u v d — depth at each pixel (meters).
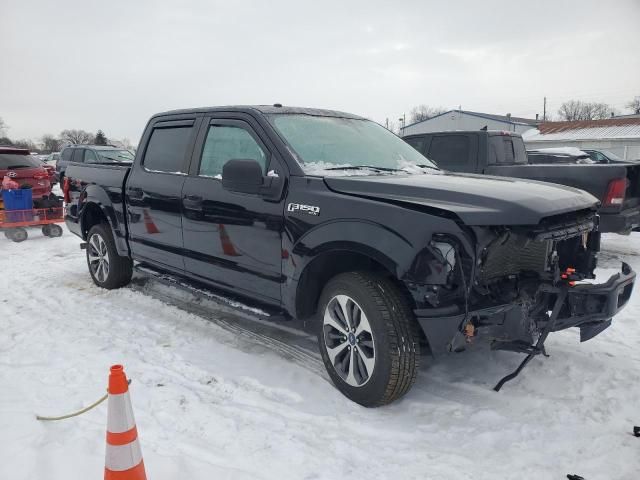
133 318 5.02
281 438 2.92
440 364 3.89
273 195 3.68
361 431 3.01
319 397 3.40
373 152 4.24
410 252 2.92
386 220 3.05
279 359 4.03
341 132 4.30
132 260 5.96
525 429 3.00
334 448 2.84
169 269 4.91
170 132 4.93
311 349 4.25
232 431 2.99
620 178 6.12
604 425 3.03
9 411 3.06
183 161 4.63
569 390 3.46
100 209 5.97
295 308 3.65
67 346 4.27
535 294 3.20
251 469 2.62
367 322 3.13
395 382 3.06
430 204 2.97
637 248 8.14
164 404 3.28
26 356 4.06
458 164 8.15
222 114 4.36
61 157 18.20
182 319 4.99
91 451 2.64
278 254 3.69
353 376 3.28
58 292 5.97
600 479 2.54
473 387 3.53
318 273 3.62
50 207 10.08
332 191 3.41
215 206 4.14
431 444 2.89
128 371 3.79
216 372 3.79
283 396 3.43
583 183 6.38
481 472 2.63
